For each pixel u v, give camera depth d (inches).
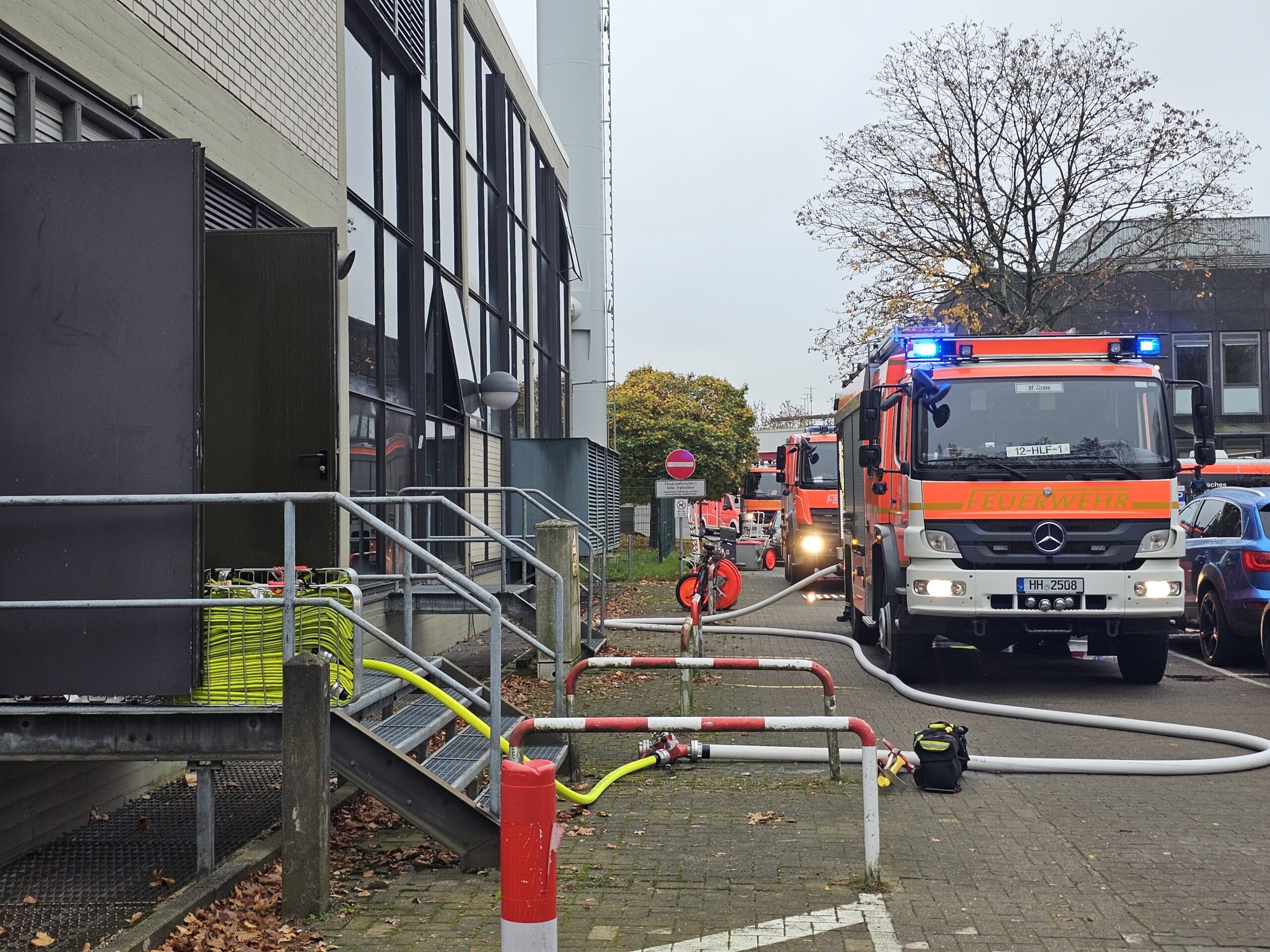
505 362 800.3
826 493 1062.4
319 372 311.6
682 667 304.2
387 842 245.1
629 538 1112.8
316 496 212.1
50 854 238.7
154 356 218.2
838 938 186.1
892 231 1237.7
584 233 1289.4
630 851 236.2
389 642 240.7
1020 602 442.9
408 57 544.7
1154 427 451.5
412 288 562.6
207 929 189.3
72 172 219.9
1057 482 444.8
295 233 312.8
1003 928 190.5
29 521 216.8
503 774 130.2
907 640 468.1
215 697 217.5
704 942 184.4
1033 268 1222.3
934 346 467.8
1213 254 1453.0
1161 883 214.7
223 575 261.1
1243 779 303.3
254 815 272.1
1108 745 348.8
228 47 343.6
